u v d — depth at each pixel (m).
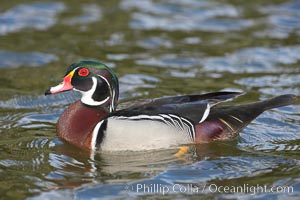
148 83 17.31
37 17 21.95
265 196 11.45
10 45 19.77
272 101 14.02
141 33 20.92
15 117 15.22
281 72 18.00
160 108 13.26
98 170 12.45
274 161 12.82
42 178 12.09
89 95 13.72
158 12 22.69
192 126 13.27
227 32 20.98
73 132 13.55
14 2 23.23
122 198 11.38
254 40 20.33
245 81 17.42
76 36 20.59
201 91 16.73
